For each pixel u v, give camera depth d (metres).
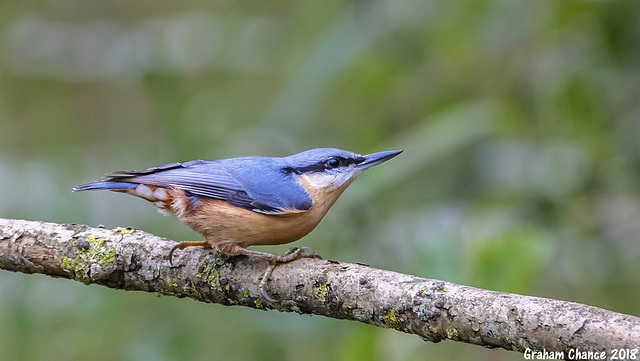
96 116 14.73
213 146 12.01
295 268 6.80
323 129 12.45
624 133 9.80
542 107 10.29
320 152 8.38
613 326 5.09
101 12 15.26
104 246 7.39
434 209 9.88
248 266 7.05
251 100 13.66
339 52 10.81
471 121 10.14
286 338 9.92
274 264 6.93
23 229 7.59
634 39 9.84
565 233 9.78
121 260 7.35
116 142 14.02
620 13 9.77
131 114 14.70
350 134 11.91
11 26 14.41
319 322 9.64
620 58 9.88
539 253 7.82
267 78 13.73
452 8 11.00
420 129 10.52
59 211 11.00
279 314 9.75
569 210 9.93
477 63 11.16
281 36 13.41
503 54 10.94
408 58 11.45
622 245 9.73
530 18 10.57
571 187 9.88
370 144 11.30
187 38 13.21
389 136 11.49
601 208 9.99
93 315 10.11
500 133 10.34
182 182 7.76
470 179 10.58
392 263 9.34
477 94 11.17
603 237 9.79
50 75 13.76
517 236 7.96
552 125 10.30
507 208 9.94
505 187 10.16
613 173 9.84
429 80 11.41
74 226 7.62
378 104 11.77
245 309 9.92
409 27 11.09
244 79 13.81
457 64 11.23
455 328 5.79
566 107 9.96
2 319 10.12
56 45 13.73
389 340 8.78
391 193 10.30
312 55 10.91
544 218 9.98
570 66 9.91
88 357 9.93
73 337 10.02
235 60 13.48
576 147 9.96
